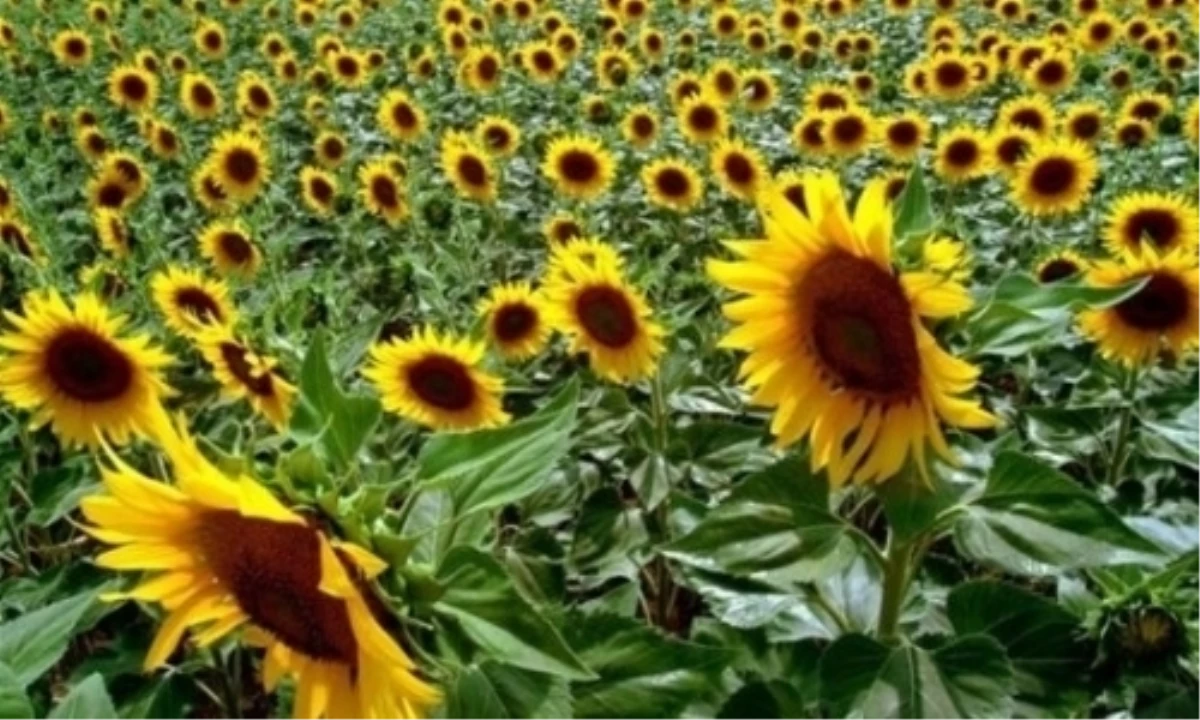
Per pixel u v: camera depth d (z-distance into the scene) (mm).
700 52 7527
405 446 2266
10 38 7477
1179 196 2826
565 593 2006
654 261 3715
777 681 1286
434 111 6363
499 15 7809
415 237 4250
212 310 2588
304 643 866
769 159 5230
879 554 1185
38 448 2537
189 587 870
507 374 2527
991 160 4051
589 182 3941
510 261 4160
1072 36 6316
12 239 3334
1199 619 1281
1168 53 5703
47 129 5934
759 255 1040
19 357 1818
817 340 1034
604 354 2223
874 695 1082
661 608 2250
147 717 1650
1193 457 1958
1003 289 1072
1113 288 1028
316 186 4242
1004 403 2463
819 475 1167
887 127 4508
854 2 7496
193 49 8445
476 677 958
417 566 884
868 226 978
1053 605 1229
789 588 1394
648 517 2158
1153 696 1149
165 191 5109
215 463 868
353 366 2250
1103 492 1989
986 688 1079
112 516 854
